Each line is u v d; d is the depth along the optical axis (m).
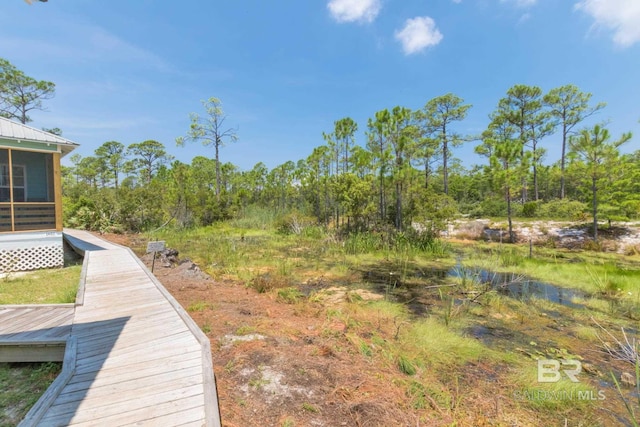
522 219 15.98
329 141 15.96
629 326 4.57
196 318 4.11
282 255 10.02
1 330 3.28
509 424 2.38
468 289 6.24
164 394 2.20
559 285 6.77
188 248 11.07
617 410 2.63
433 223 11.70
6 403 2.45
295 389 2.52
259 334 3.59
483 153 23.73
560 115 22.42
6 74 21.91
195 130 19.83
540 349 3.81
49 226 7.53
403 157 11.91
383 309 5.02
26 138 6.97
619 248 10.95
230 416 2.18
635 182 12.56
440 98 26.20
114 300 4.30
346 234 12.89
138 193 15.77
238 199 20.73
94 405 2.05
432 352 3.55
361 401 2.40
